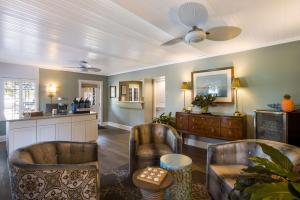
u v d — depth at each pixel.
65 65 5.43
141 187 1.46
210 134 3.68
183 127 4.15
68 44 3.35
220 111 3.95
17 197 1.36
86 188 1.41
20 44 3.35
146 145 2.95
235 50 3.69
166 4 1.90
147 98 6.02
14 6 2.00
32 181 1.33
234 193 1.45
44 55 4.19
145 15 2.13
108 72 6.98
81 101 4.59
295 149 1.75
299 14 2.15
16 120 3.31
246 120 3.54
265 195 0.87
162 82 5.90
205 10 1.70
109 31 2.72
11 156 1.53
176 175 1.86
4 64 4.86
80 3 1.94
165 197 1.88
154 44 3.33
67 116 4.07
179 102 4.79
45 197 1.34
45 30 2.68
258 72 3.41
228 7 1.99
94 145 2.29
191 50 3.74
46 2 1.92
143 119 6.01
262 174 1.16
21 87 5.17
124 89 6.71
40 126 3.62
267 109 3.22
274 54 3.21
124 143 4.64
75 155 2.18
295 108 2.97
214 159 2.17
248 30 2.66
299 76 2.96
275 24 2.45
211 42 3.21
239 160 2.14
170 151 2.70
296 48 2.98
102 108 7.37
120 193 2.27
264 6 1.97
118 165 3.17
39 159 1.82
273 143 1.98
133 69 6.23
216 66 4.02
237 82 3.46
